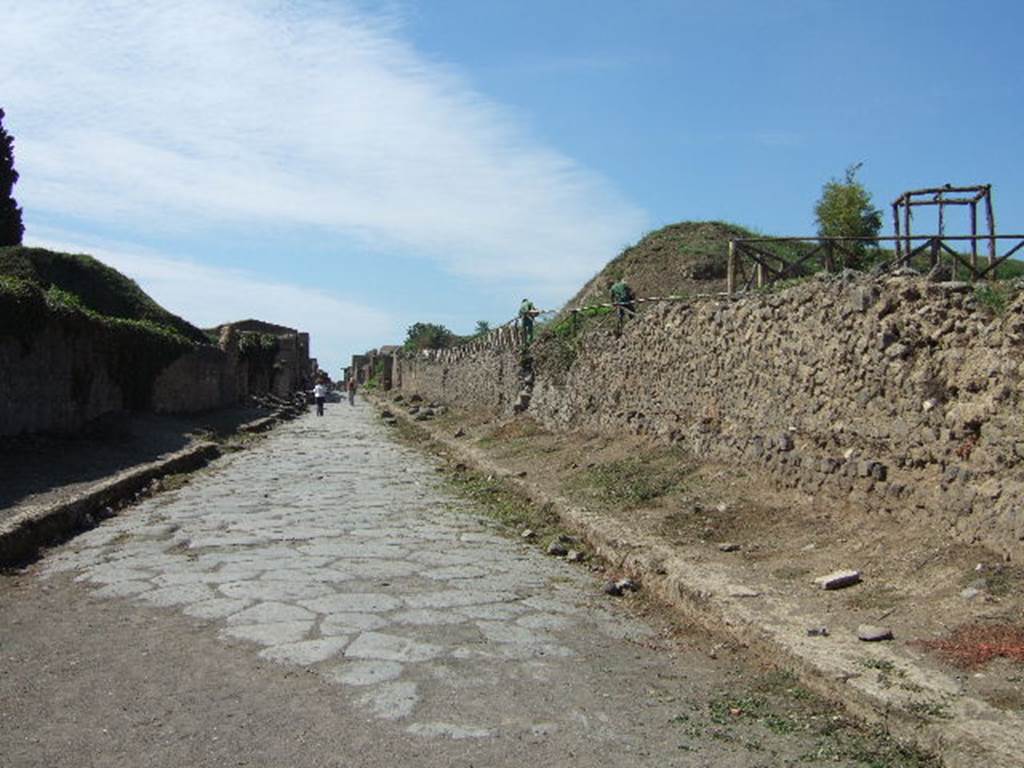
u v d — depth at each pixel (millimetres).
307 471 17250
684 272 32000
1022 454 6324
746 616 6086
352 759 4141
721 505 9852
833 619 6000
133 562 8367
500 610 7000
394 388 63062
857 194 21672
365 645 5898
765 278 12578
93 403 18547
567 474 13961
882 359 8188
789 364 9969
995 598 5785
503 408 25719
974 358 7043
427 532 10555
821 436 9148
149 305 35156
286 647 5797
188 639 5930
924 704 4488
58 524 9633
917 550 6934
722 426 11750
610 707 4961
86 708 4684
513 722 4680
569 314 22953
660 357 14180
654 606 7297
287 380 54469
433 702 4914
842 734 4590
